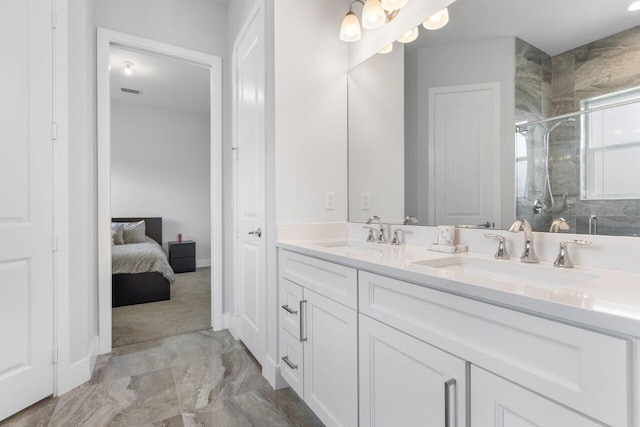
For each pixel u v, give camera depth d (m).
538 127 1.15
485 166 1.32
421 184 1.61
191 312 3.15
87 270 1.91
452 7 1.45
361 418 1.12
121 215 5.11
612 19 0.97
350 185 2.06
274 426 1.48
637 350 0.49
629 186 0.91
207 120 5.79
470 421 0.75
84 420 1.51
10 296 1.55
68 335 1.77
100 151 2.27
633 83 0.92
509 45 1.24
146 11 2.45
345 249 1.77
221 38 2.78
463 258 1.25
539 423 0.62
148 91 4.58
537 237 1.12
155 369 2.02
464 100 1.41
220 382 1.86
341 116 2.07
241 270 2.42
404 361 0.94
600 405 0.53
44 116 1.69
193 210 5.66
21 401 1.58
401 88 1.71
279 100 1.84
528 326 0.64
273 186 1.85
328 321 1.31
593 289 0.69
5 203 1.54
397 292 0.97
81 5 1.91
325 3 2.01
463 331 0.77
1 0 1.55
